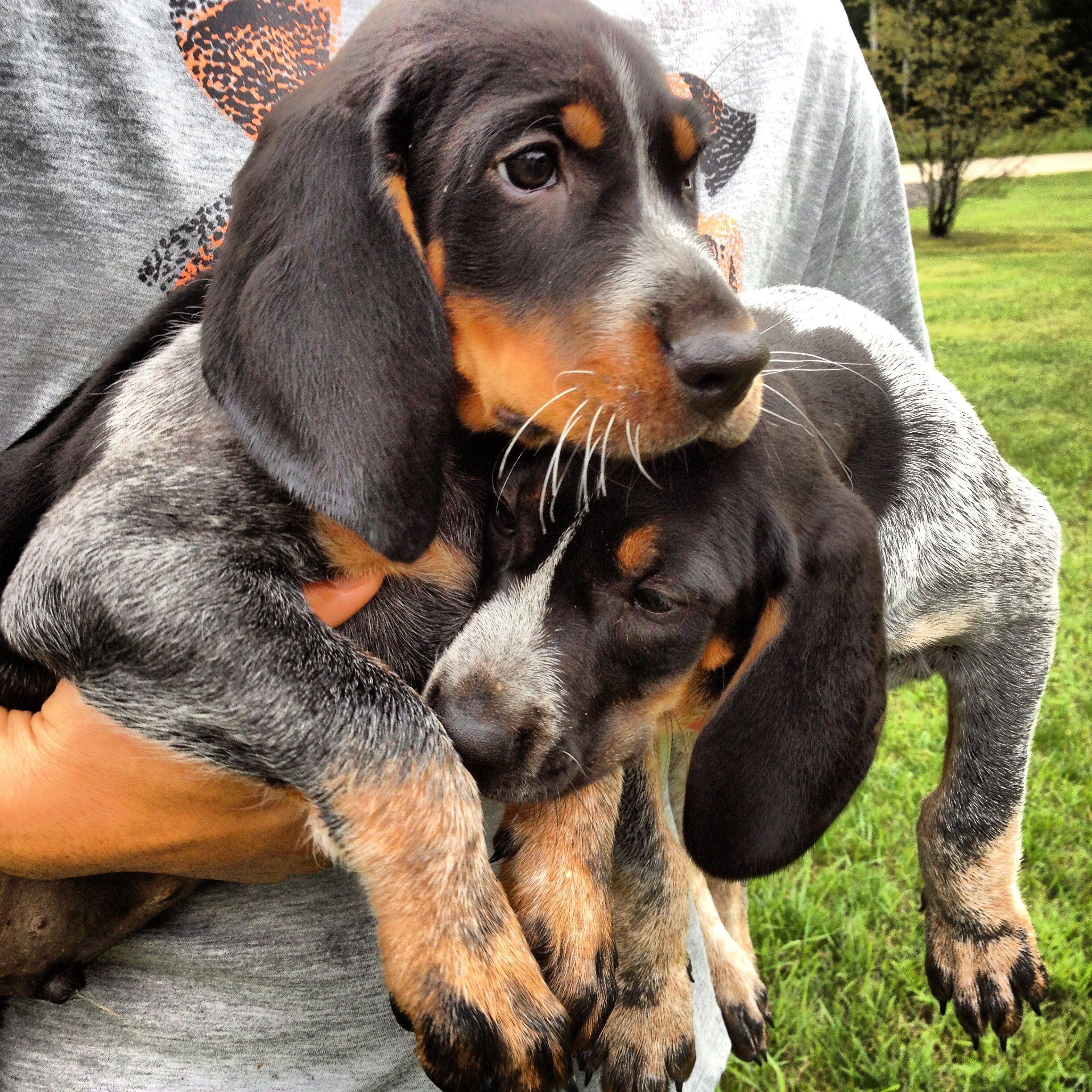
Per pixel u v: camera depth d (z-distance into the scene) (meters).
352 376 0.33
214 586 0.35
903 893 0.80
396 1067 0.41
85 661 0.35
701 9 0.50
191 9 0.40
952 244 3.70
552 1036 0.33
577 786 0.37
